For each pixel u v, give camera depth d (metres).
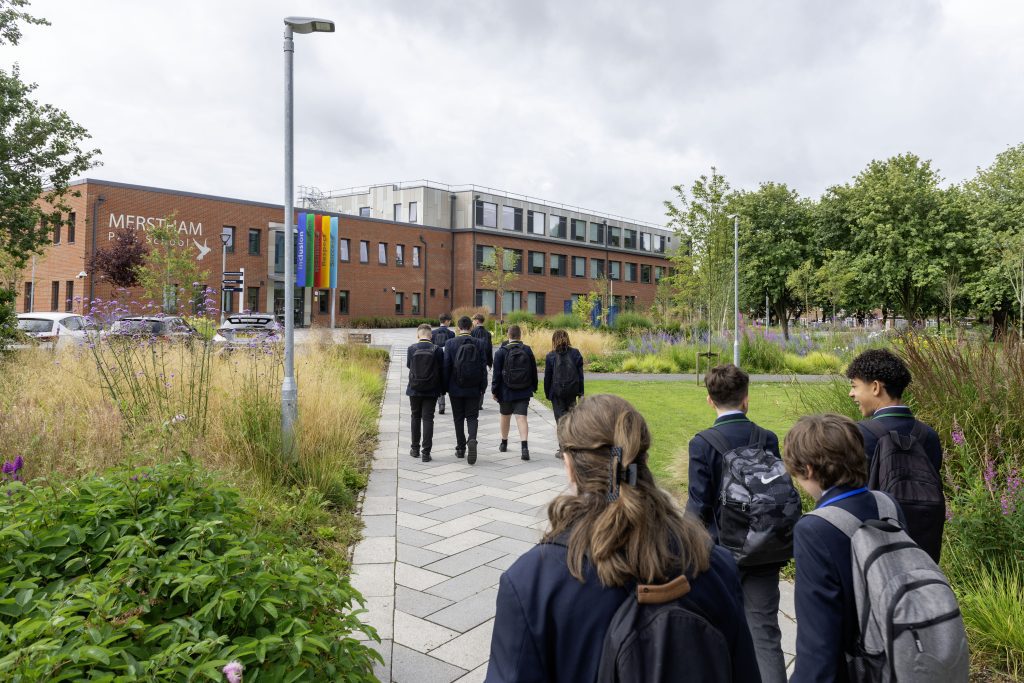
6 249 16.86
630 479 1.24
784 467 2.59
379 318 45.22
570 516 1.28
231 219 38.59
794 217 36.56
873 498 1.90
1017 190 33.66
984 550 3.80
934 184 33.22
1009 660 3.13
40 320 16.55
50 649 1.72
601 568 1.17
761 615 2.65
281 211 40.84
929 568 1.71
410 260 49.06
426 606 3.97
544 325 29.89
